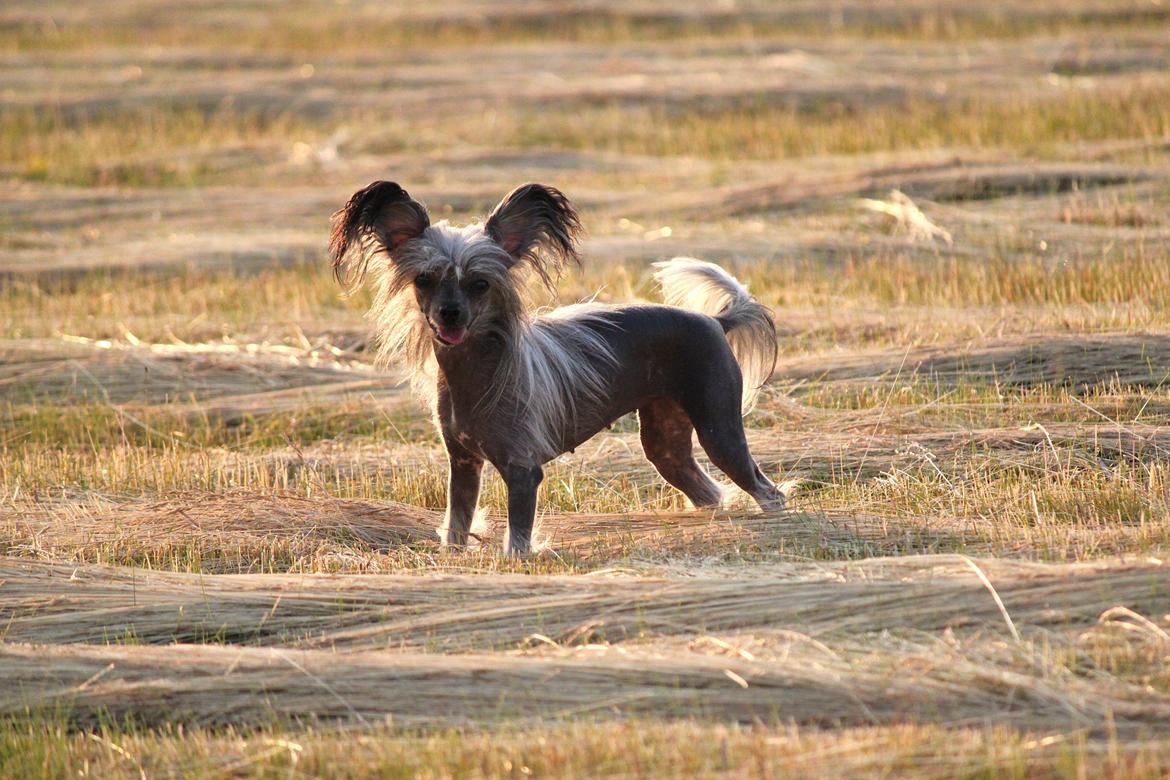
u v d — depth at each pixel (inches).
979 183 1030.4
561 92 1555.1
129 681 334.0
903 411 587.2
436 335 425.1
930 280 836.0
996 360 637.3
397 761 288.4
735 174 1206.9
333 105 1584.6
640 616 349.1
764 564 400.8
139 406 677.3
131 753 305.9
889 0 2082.9
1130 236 878.4
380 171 1306.6
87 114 1587.1
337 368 735.7
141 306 891.4
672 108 1483.8
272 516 493.4
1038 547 403.9
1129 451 510.9
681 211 1073.5
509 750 287.3
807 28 1983.3
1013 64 1588.3
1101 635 317.1
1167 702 290.2
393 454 590.9
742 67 1663.4
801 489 519.8
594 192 1160.8
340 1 2470.5
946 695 295.9
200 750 305.6
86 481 573.0
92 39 2171.5
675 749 281.6
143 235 1104.8
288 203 1194.0
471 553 446.9
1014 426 561.6
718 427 474.0
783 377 656.4
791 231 971.9
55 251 1051.9
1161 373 604.7
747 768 271.0
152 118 1573.6
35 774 303.0
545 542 450.3
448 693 314.3
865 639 326.6
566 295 829.8
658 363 473.1
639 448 575.5
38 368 729.6
